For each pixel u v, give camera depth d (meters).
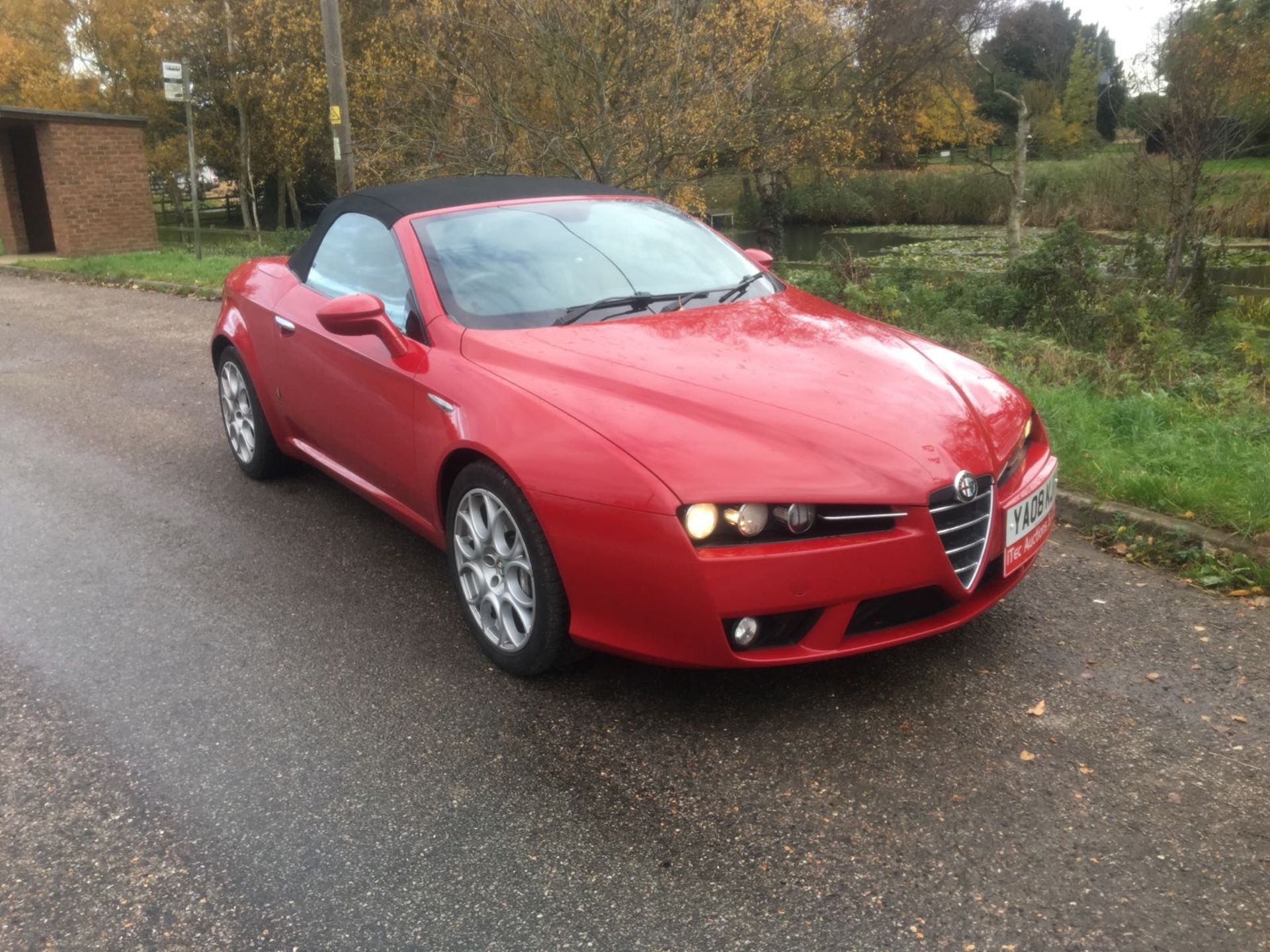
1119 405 5.28
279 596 3.85
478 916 2.18
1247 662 3.13
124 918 2.22
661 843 2.39
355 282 4.07
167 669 3.32
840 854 2.33
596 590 2.78
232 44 31.30
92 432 6.25
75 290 13.90
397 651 3.40
